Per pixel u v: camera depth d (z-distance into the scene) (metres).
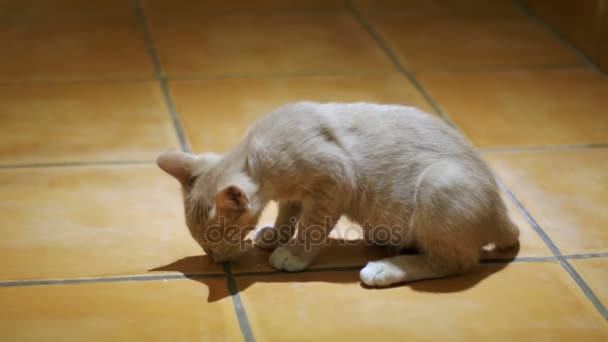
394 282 1.05
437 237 1.04
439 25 1.78
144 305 1.02
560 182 1.26
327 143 1.05
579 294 1.05
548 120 1.42
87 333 0.98
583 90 1.53
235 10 1.82
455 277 1.07
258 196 1.04
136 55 1.60
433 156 1.06
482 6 1.89
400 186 1.06
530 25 1.79
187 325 0.99
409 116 1.09
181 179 1.06
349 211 1.09
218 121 1.39
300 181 1.05
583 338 1.00
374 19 1.80
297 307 1.02
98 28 1.70
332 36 1.71
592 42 1.64
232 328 0.99
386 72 1.58
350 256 1.11
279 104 1.45
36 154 1.28
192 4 1.84
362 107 1.09
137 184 1.23
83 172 1.25
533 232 1.15
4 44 1.61
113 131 1.35
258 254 1.11
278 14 1.81
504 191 1.23
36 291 1.03
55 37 1.66
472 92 1.51
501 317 1.02
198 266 1.08
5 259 1.08
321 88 1.51
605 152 1.33
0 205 1.17
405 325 1.00
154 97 1.46
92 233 1.13
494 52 1.67
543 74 1.58
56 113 1.39
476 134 1.37
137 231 1.13
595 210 1.20
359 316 1.01
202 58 1.60
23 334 0.97
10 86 1.47
